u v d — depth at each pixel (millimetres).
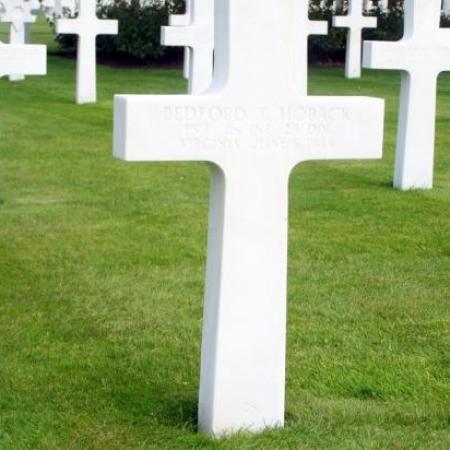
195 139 5379
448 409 6133
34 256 9211
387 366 6777
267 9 5418
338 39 27844
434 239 9984
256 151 5492
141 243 9672
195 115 5359
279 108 5504
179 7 26609
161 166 13414
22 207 11086
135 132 5277
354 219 10711
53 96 20578
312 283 8547
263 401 5707
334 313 7801
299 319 7648
